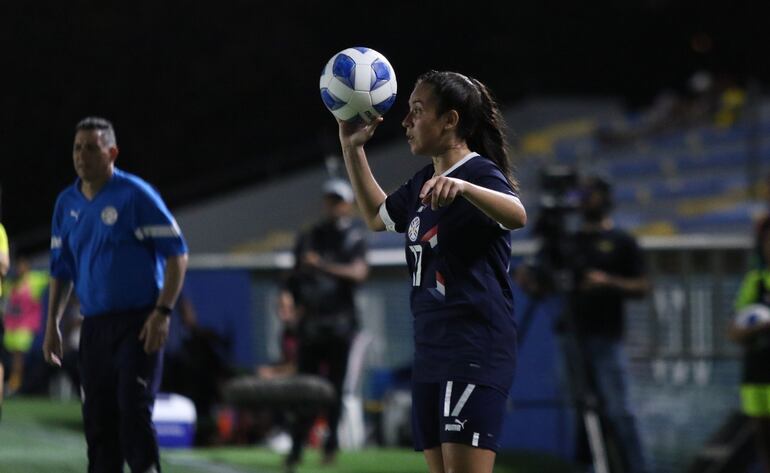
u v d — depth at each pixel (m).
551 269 31.75
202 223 77.94
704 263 35.19
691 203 66.25
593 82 94.00
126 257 20.50
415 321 15.89
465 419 15.15
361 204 17.11
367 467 32.53
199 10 87.25
